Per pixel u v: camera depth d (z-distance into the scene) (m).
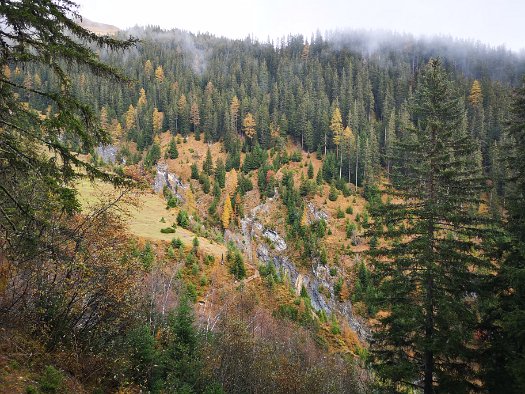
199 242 56.56
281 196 93.50
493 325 15.41
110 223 14.40
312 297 65.62
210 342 22.98
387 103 134.38
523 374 12.18
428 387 15.96
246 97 137.62
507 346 14.09
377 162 96.94
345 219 82.75
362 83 151.38
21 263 11.30
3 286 11.52
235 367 21.80
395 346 17.03
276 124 130.62
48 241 11.39
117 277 13.32
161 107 147.38
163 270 36.34
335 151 115.50
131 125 131.75
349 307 61.97
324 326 49.88
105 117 124.81
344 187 92.75
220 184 105.12
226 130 126.38
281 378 22.20
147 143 127.00
